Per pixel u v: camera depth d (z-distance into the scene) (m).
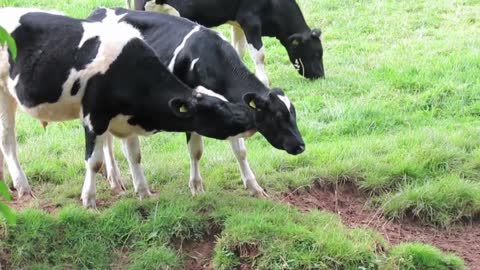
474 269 6.71
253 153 8.77
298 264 6.33
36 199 7.41
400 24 13.75
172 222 6.77
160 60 6.86
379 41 13.12
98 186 7.73
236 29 11.87
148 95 6.79
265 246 6.47
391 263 6.49
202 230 6.82
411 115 10.15
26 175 8.07
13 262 6.49
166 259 6.51
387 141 8.75
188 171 8.10
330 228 6.77
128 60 6.74
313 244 6.46
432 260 6.59
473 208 7.41
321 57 11.52
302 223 6.86
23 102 7.13
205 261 6.64
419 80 11.13
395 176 7.90
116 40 6.77
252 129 6.70
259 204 7.08
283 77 11.79
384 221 7.34
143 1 10.70
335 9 14.70
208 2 10.96
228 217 6.82
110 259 6.62
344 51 12.70
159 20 7.46
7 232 6.60
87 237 6.71
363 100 10.59
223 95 7.02
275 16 11.35
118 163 8.51
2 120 7.43
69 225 6.76
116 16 7.66
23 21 7.02
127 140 7.22
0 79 7.25
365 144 8.70
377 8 14.53
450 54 12.07
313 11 14.55
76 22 7.01
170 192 7.38
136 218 6.89
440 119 10.09
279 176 7.83
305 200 7.57
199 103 6.56
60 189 7.70
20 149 9.09
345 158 8.30
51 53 6.87
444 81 11.02
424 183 7.80
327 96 10.90
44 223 6.72
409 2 14.82
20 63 7.00
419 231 7.26
